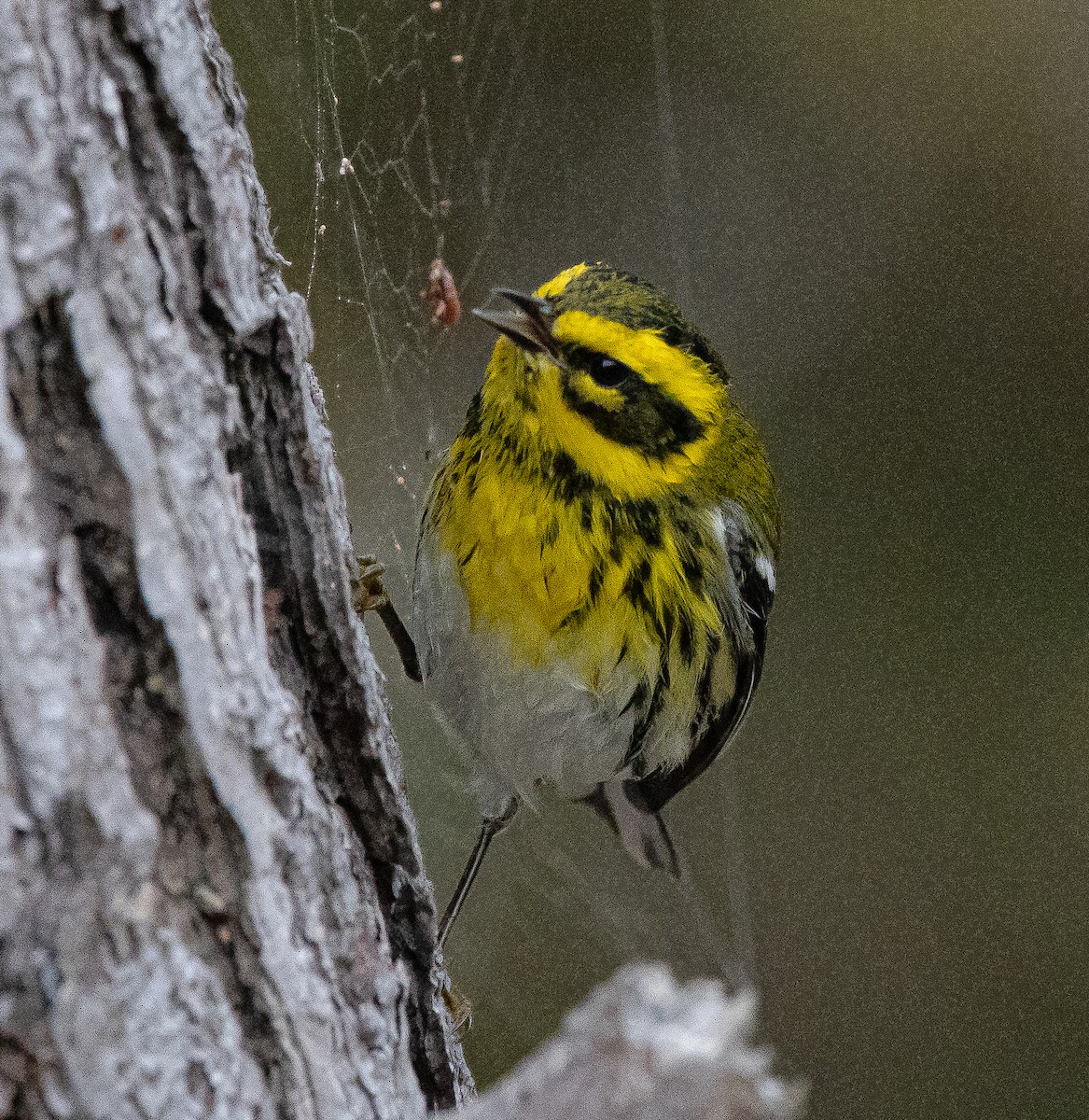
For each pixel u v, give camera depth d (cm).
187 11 185
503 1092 157
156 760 184
